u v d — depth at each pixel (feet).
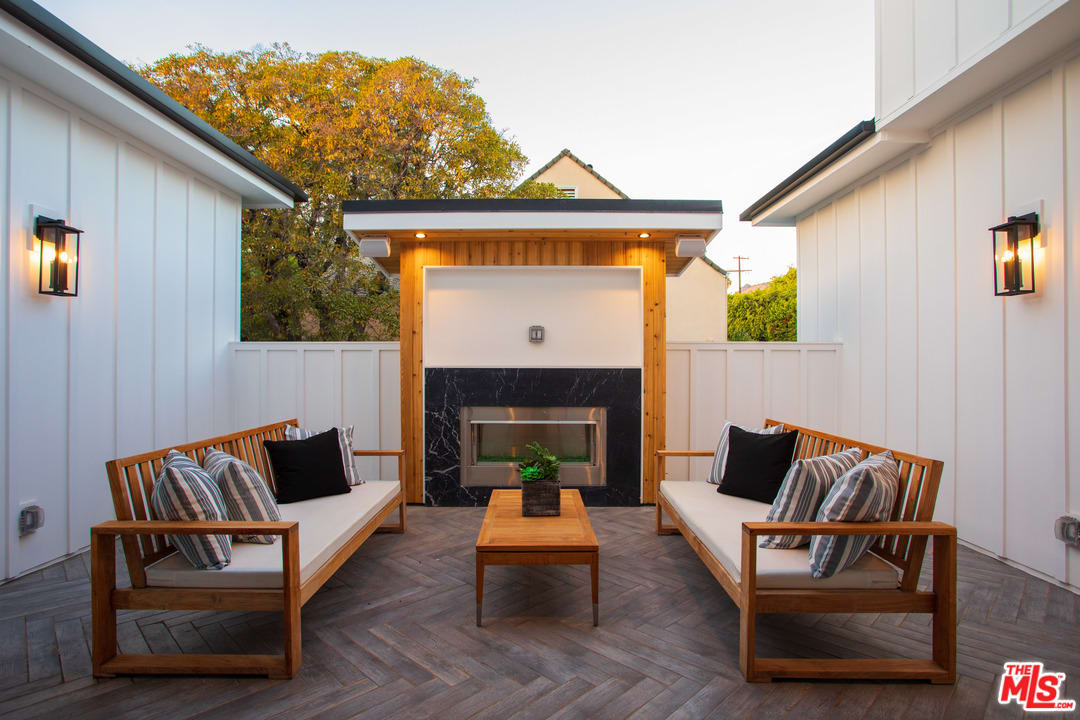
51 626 8.00
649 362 15.17
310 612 8.41
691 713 5.86
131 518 6.91
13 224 10.18
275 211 27.81
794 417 17.37
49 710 5.88
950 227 12.60
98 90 10.93
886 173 15.06
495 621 8.11
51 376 11.03
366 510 9.82
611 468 15.12
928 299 13.38
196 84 27.53
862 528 6.48
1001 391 11.12
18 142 10.30
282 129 28.19
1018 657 7.14
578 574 10.05
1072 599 9.09
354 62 30.45
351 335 29.27
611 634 7.71
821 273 18.66
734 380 17.31
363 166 29.37
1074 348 9.50
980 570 10.51
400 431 16.93
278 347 17.39
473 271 15.42
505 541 8.11
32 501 10.52
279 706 5.97
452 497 15.14
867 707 5.99
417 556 11.00
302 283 26.96
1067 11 8.43
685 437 17.26
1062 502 9.71
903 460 7.47
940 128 12.92
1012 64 10.15
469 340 15.38
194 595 6.69
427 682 6.46
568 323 15.39
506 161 33.06
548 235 14.55
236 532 6.48
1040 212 10.19
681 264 18.22
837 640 7.55
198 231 16.03
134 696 6.16
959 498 12.30
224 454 8.45
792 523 6.72
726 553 7.52
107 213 12.59
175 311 15.05
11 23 8.83
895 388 14.69
